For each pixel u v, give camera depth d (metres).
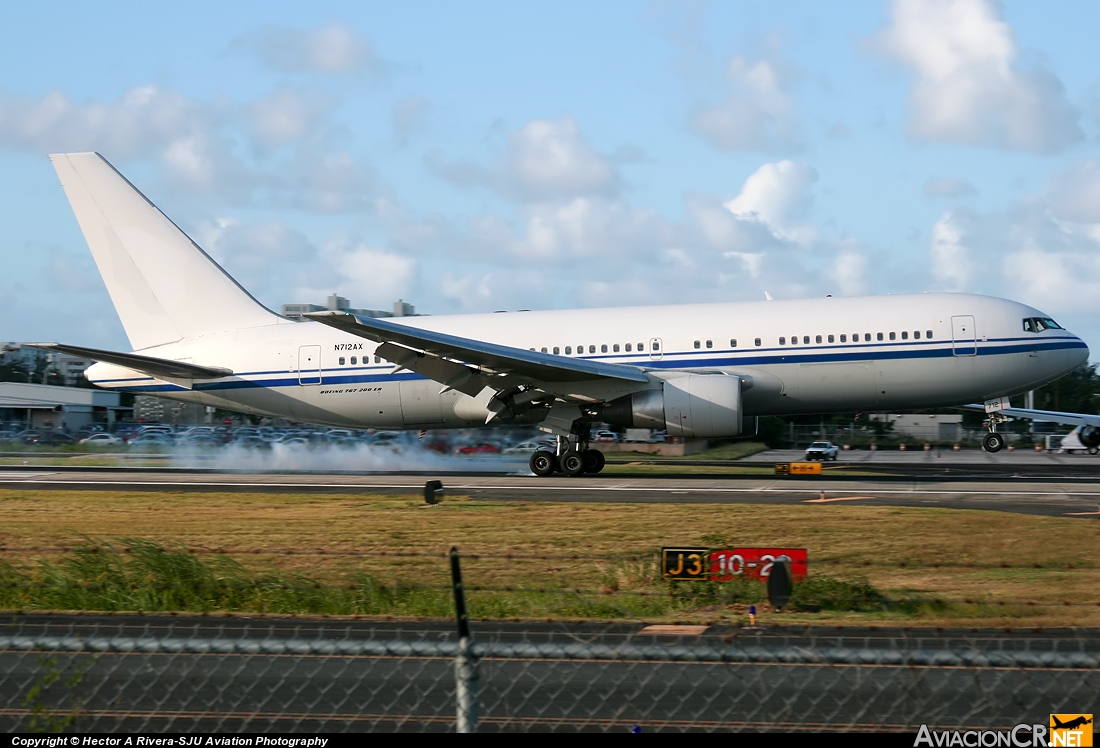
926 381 78.69
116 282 91.00
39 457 129.75
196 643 14.77
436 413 87.06
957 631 27.31
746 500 64.69
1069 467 107.38
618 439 163.62
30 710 20.20
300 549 46.59
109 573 37.16
